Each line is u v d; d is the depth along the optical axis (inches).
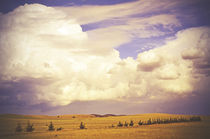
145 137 2719.0
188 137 2657.5
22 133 4141.2
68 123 7273.6
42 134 3690.9
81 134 3329.2
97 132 3553.2
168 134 2967.5
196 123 5022.1
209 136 2743.6
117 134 3127.5
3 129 5113.2
